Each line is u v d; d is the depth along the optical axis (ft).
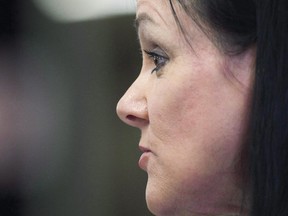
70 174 22.26
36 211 22.54
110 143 21.58
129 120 6.41
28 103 22.68
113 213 21.22
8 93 22.57
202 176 5.91
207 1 5.68
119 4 20.90
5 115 22.58
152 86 6.16
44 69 22.74
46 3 22.33
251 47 5.67
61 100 22.49
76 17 22.06
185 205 6.13
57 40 22.44
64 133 22.48
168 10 5.93
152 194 6.19
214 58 5.75
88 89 21.98
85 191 21.85
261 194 5.50
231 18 5.63
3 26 22.82
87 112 22.08
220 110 5.76
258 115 5.51
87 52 21.85
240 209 5.94
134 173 20.94
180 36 5.85
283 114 5.45
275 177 5.45
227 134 5.77
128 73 20.99
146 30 6.12
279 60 5.46
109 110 21.58
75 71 22.25
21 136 22.71
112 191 21.31
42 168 22.57
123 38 20.97
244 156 5.78
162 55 6.08
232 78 5.72
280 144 5.45
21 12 22.99
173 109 5.91
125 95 6.44
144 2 6.13
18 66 22.97
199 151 5.85
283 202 5.44
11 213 22.44
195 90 5.80
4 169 22.48
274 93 5.47
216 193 5.98
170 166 6.00
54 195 22.50
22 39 22.95
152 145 6.16
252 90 5.67
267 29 5.47
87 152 22.00
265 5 5.47
